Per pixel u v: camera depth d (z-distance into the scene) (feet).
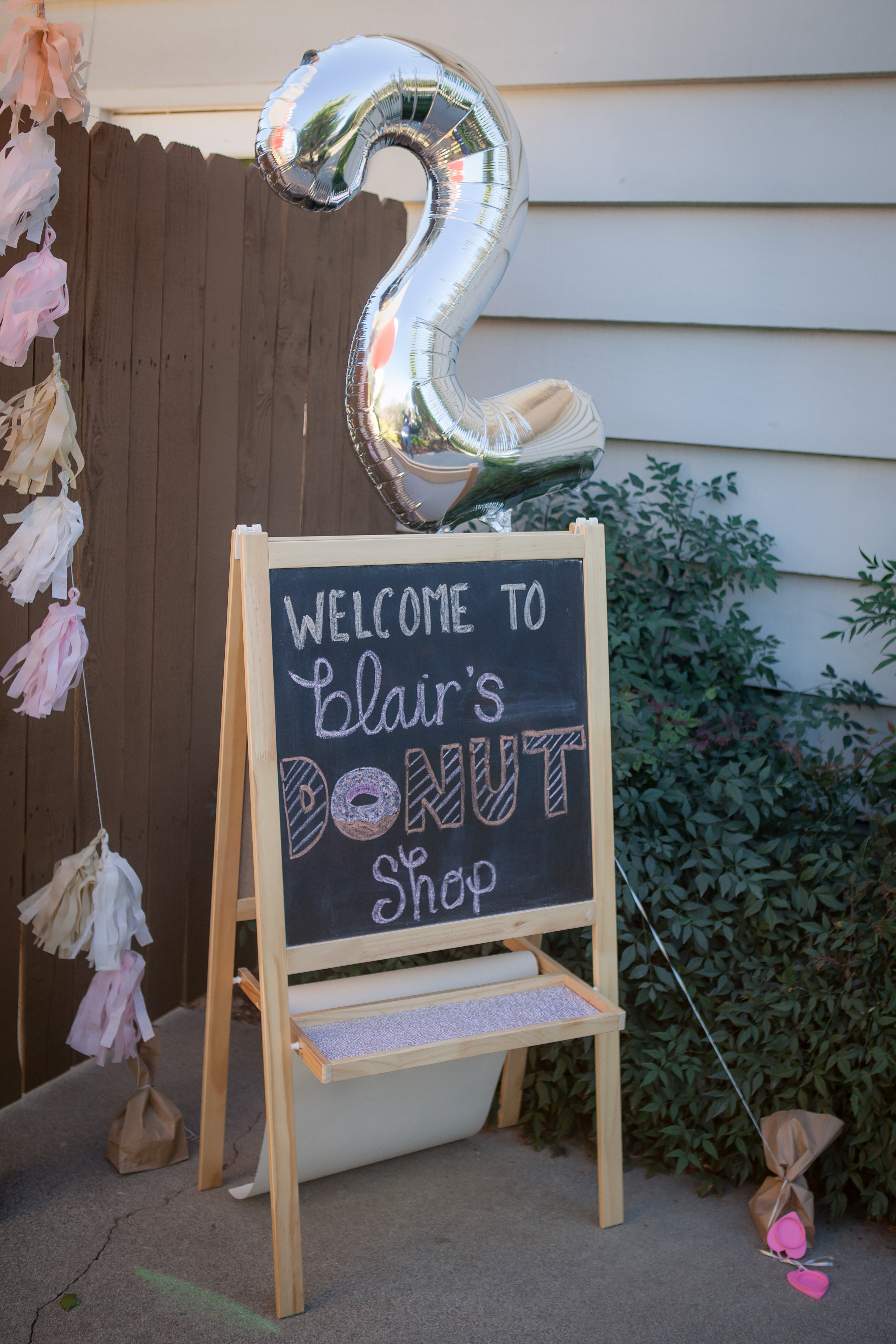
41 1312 6.57
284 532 10.75
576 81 10.80
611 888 7.67
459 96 6.96
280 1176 6.58
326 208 6.97
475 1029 6.97
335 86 6.53
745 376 10.69
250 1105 8.93
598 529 7.66
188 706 9.93
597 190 10.92
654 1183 8.29
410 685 7.07
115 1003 7.62
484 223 7.24
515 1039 6.98
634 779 8.97
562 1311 6.87
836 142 10.02
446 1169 8.34
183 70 12.85
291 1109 6.63
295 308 10.34
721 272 10.61
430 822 7.18
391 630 7.00
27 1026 8.64
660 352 10.97
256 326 9.91
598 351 11.21
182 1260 7.10
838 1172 7.94
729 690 10.62
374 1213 7.75
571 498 11.28
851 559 10.56
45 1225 7.34
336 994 7.09
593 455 7.93
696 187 10.55
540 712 7.51
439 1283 7.07
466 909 7.31
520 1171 8.36
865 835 9.14
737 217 10.48
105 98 13.35
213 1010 7.51
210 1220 7.52
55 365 6.81
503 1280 7.13
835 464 10.52
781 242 10.36
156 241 8.63
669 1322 6.83
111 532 8.73
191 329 9.16
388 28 11.66
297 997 6.98
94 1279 6.88
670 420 11.03
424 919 7.18
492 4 11.06
